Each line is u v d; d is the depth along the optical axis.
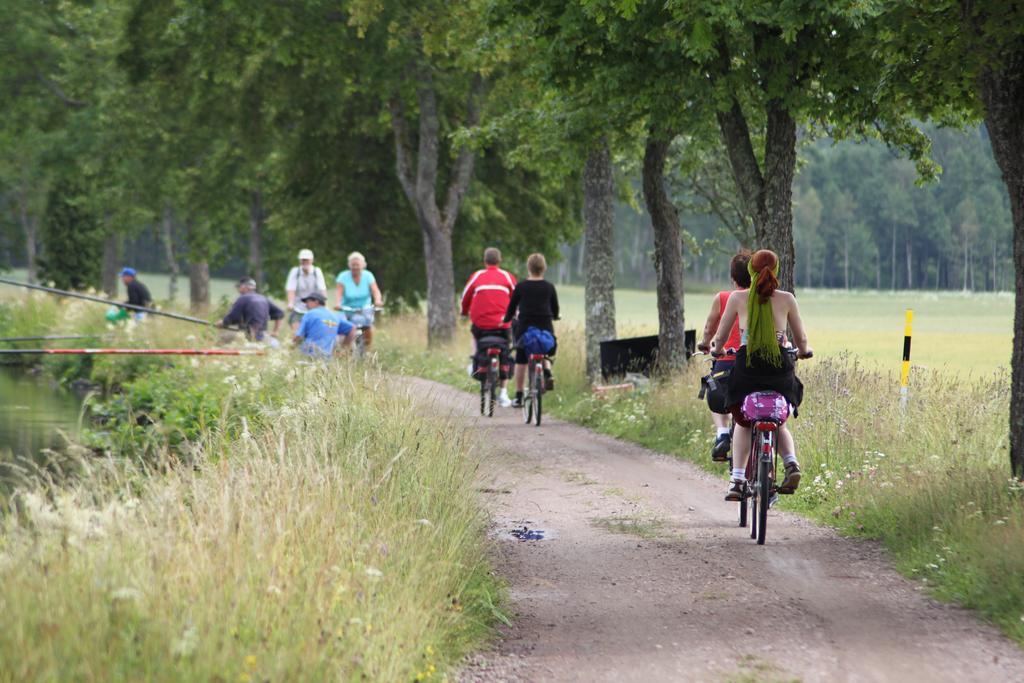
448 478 25.06
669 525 27.61
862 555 24.17
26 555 15.30
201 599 14.31
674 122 42.66
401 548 19.28
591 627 19.09
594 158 58.50
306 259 62.44
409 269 121.12
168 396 45.25
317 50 75.19
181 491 20.41
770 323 24.73
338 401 29.78
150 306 84.19
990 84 26.16
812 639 18.22
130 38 82.94
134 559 15.30
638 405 46.94
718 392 28.09
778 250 42.00
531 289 49.56
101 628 13.14
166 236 161.50
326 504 19.33
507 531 26.73
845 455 32.47
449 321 90.38
